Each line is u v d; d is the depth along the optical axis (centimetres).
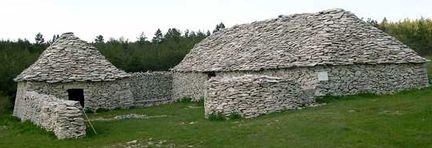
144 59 4628
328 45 2445
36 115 2119
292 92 2109
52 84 2778
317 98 2288
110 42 5934
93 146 1589
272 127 1633
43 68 2838
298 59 2441
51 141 1706
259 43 2912
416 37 6206
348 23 2628
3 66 3872
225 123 1861
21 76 2897
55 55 2933
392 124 1553
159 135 1672
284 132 1552
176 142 1551
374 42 2552
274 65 2522
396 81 2497
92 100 2834
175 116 2309
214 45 3425
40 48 5491
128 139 1648
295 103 2111
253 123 1750
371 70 2439
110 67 2988
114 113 2692
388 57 2472
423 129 1480
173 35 7112
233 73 2792
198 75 3183
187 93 3359
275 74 2541
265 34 2994
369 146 1358
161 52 5047
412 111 1708
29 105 2341
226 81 2072
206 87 2139
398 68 2511
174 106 2908
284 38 2769
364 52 2456
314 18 2788
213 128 1739
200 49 3544
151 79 3900
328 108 1955
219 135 1591
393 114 1697
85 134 1761
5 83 3678
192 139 1570
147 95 3859
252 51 2853
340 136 1457
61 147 1602
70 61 2911
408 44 5869
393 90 2478
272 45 2767
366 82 2420
